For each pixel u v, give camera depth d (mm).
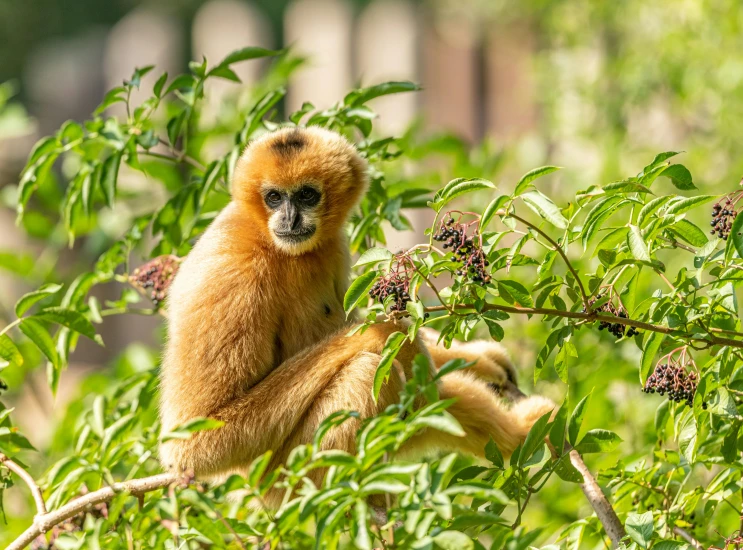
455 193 7727
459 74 30828
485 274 7855
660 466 9852
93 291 27688
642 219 7539
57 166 28281
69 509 8695
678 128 21703
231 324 10391
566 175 19375
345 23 31109
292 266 10961
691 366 10008
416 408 10281
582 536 9188
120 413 12305
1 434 9406
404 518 6734
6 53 43000
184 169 18109
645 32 21828
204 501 6945
